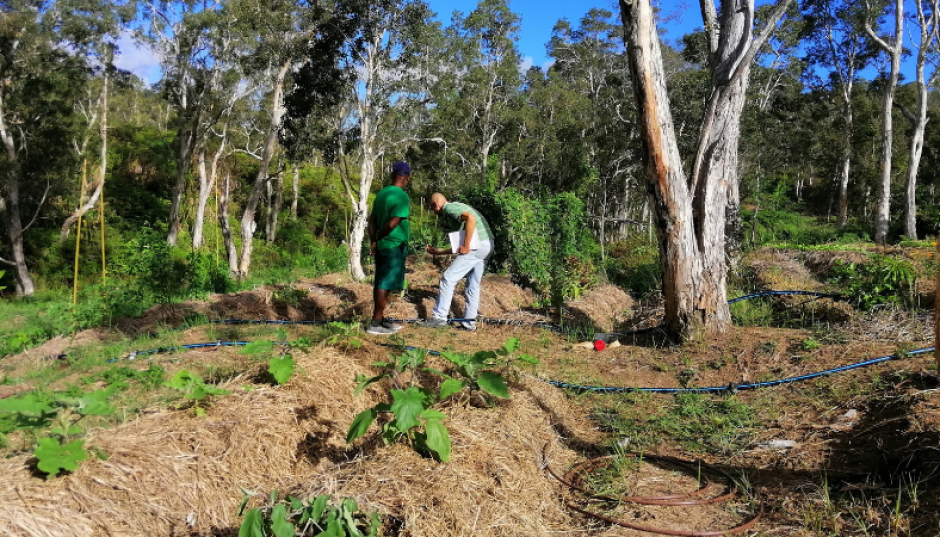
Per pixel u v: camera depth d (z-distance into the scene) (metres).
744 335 6.88
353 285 12.34
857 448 4.14
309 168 49.22
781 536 3.26
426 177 39.25
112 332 8.07
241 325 7.75
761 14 26.39
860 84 42.53
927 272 10.15
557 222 15.58
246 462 3.36
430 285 10.84
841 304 7.97
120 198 35.59
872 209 45.09
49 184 28.33
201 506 3.01
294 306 10.06
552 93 40.09
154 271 12.68
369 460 3.53
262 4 23.48
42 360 6.60
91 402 3.12
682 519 3.49
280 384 4.05
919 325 6.64
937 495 3.26
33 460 2.85
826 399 5.07
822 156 45.91
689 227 6.95
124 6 28.36
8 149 26.30
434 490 3.24
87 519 2.63
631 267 15.56
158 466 3.05
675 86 31.47
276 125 24.66
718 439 4.67
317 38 20.98
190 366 5.06
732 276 11.23
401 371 4.24
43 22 26.98
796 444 4.44
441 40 20.86
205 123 31.22
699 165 7.02
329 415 3.98
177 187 30.12
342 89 19.56
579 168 35.72
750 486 3.87
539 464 4.08
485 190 14.76
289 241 39.78
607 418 5.17
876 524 3.23
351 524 2.72
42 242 30.00
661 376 6.20
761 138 34.31
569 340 7.68
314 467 3.58
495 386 4.21
